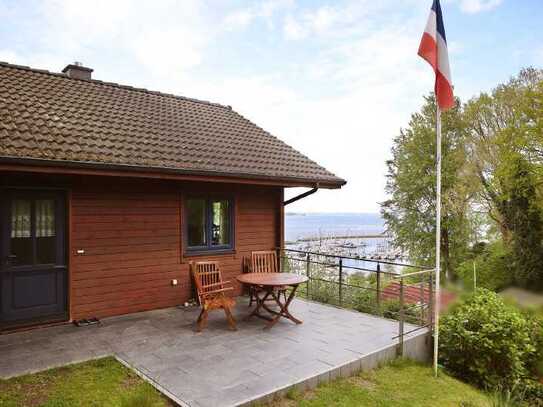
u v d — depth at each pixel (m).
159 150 6.62
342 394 4.07
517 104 18.70
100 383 3.89
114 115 7.56
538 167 17.55
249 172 7.05
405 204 22.58
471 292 6.71
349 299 7.64
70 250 5.99
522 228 17.59
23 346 4.95
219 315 6.58
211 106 10.74
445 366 5.71
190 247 7.48
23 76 7.71
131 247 6.66
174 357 4.61
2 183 5.40
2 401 3.49
